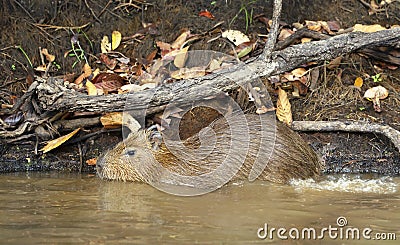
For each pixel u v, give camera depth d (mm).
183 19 8562
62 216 7121
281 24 8484
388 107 8203
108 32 8508
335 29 8445
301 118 8172
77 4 8562
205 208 7258
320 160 8016
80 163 8031
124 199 7418
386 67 8391
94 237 6852
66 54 8398
